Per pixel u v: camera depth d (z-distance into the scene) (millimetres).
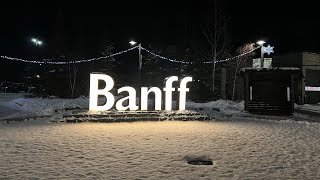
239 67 44469
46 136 13070
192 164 9086
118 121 18688
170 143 12094
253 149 11211
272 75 25406
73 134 13742
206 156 10016
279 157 10023
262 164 9125
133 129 15711
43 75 45625
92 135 13602
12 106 28953
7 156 9562
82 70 48625
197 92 42594
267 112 25375
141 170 8320
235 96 44562
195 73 42969
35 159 9266
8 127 15484
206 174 8055
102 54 47656
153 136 13648
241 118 22344
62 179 7449
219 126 17422
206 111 24891
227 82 45594
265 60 42406
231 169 8555
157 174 7984
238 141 12758
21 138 12484
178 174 8016
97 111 20297
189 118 20156
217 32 41938
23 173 7871
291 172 8328
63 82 46281
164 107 22500
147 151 10609
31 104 27812
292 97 25047
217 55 41344
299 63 40469
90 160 9273
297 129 16750
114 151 10523
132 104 21156
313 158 9922
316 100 42531
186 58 44281
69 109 22625
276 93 25312
